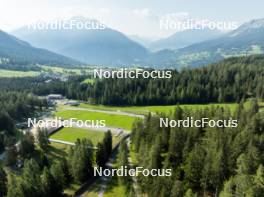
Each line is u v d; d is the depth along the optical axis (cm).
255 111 10906
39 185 7625
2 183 8069
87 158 9044
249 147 7312
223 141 7931
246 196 5597
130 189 8119
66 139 12594
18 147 10856
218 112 10400
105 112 17400
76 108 18888
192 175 7312
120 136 12850
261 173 6003
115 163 10050
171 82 19625
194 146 8169
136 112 17188
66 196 8219
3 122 12975
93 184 8788
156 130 9912
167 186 6844
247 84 18388
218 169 6881
